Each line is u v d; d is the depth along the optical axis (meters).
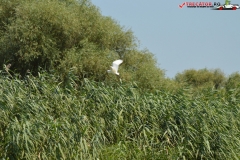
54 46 51.34
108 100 31.97
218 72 102.06
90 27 53.97
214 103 35.91
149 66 55.94
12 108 27.86
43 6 50.75
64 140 26.62
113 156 28.34
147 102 32.91
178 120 32.44
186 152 30.84
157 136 31.88
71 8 55.22
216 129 32.81
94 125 29.94
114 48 57.91
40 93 31.67
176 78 103.81
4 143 25.70
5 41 51.03
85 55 51.25
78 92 32.75
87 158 27.17
